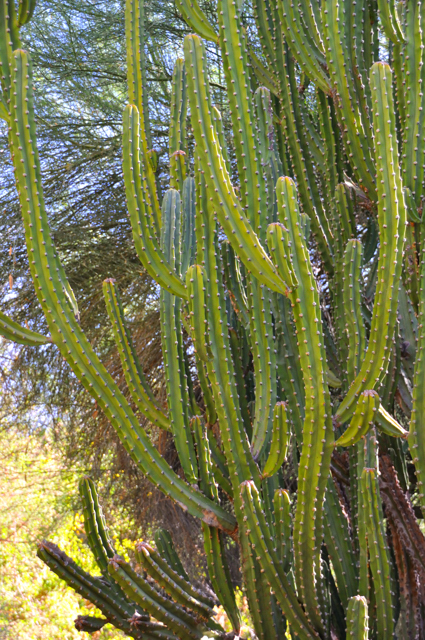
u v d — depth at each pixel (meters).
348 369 1.90
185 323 1.91
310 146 2.45
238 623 1.97
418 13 2.03
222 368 1.66
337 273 2.19
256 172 1.72
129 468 5.07
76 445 5.22
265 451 1.93
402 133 2.14
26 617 5.74
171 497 1.78
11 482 6.68
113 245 4.83
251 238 1.52
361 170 2.13
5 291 4.86
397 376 2.17
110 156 4.84
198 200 1.66
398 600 2.24
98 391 1.73
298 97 2.41
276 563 1.68
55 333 1.70
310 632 1.76
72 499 6.02
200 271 1.60
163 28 4.69
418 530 2.25
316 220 2.41
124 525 5.79
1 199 4.85
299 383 1.93
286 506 1.79
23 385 5.10
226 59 1.68
